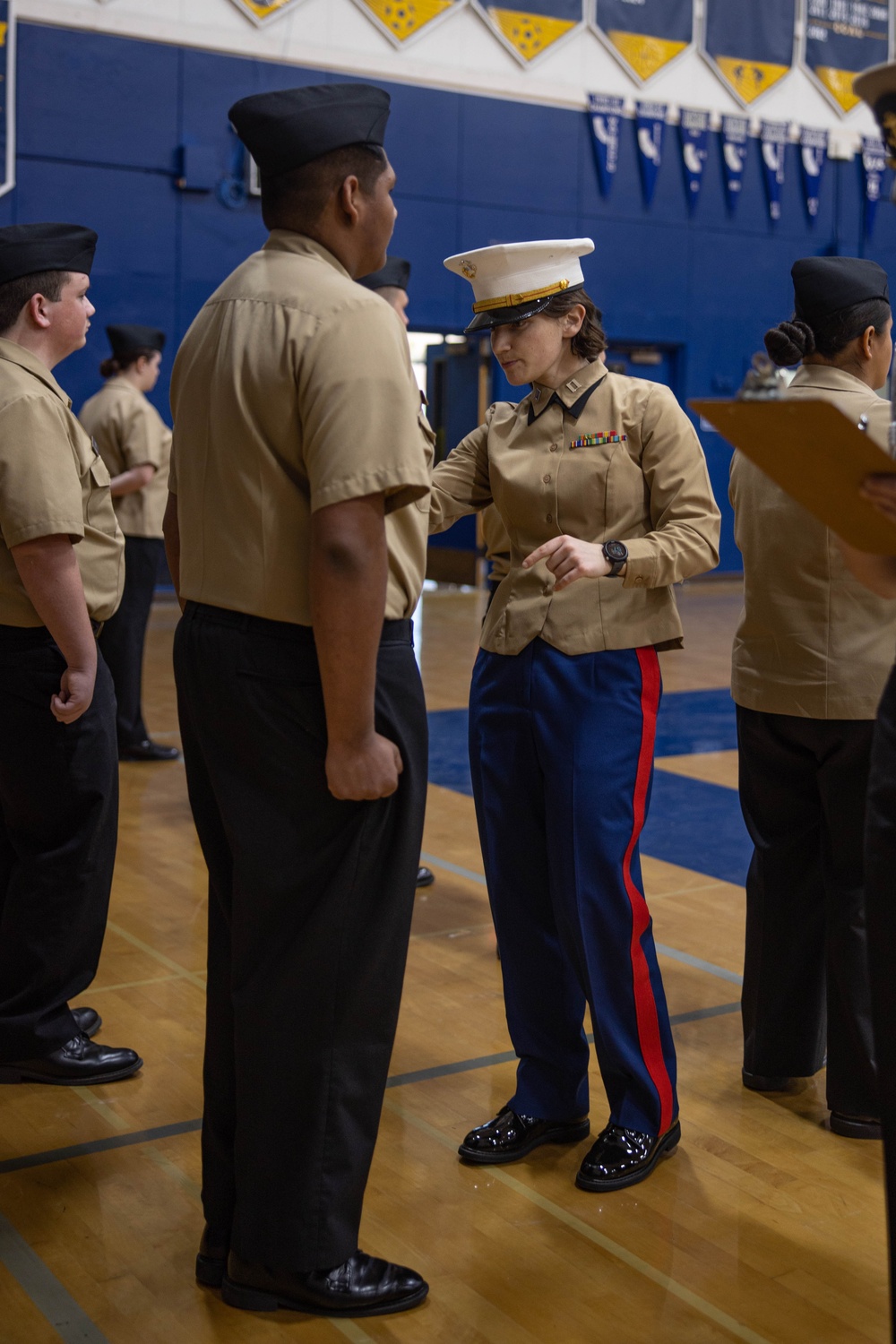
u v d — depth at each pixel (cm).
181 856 418
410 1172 229
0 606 244
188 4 992
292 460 172
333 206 177
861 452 129
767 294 1283
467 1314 188
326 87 178
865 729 233
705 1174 229
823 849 245
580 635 228
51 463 235
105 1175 227
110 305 998
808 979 256
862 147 1303
